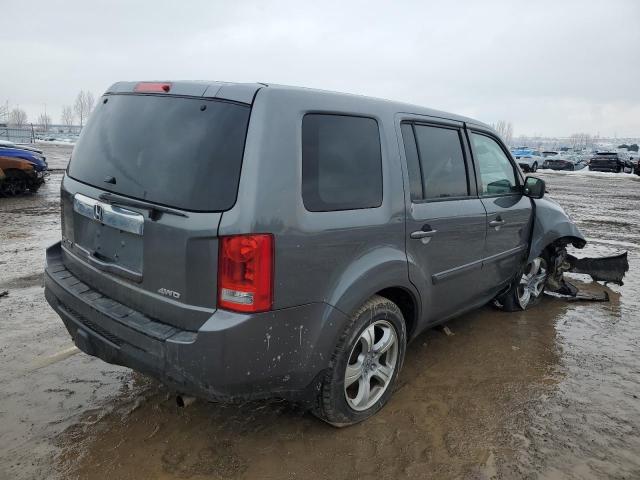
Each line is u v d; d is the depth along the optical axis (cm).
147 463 270
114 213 274
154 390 343
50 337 425
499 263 443
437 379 371
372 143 304
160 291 255
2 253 707
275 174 241
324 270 265
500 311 521
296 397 271
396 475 267
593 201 1606
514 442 297
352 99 298
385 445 290
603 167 3541
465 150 394
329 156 275
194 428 301
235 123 245
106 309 274
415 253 328
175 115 266
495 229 422
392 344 323
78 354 395
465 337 451
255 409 322
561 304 550
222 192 237
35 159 1370
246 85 256
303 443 290
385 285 300
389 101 330
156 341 245
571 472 273
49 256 351
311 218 257
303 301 256
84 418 309
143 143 273
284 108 253
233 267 234
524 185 466
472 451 287
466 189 390
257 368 245
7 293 532
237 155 239
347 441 293
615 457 287
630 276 676
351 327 282
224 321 234
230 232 232
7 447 279
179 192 248
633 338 460
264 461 274
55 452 277
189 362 238
